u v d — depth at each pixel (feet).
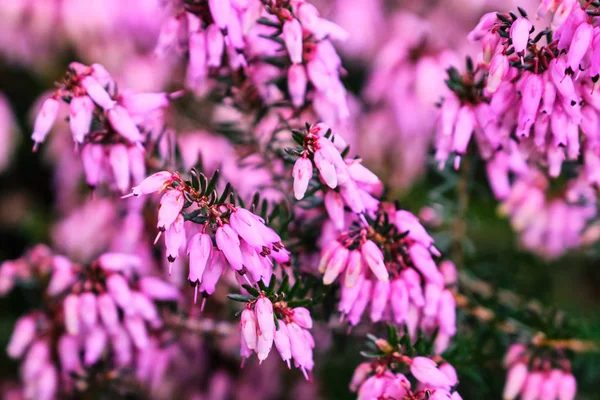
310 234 0.82
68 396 0.91
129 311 0.84
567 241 0.99
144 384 0.95
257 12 0.79
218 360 0.98
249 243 0.72
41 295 0.91
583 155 0.79
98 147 0.80
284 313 0.73
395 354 0.76
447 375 0.77
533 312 0.86
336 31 0.81
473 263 0.98
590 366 0.90
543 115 0.75
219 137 0.99
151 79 1.07
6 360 1.07
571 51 0.72
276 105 0.85
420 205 1.04
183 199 0.72
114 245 0.92
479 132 0.80
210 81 0.88
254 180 0.90
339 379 0.98
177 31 0.82
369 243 0.75
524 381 0.84
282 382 0.99
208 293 0.73
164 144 0.85
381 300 0.76
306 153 0.73
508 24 0.74
